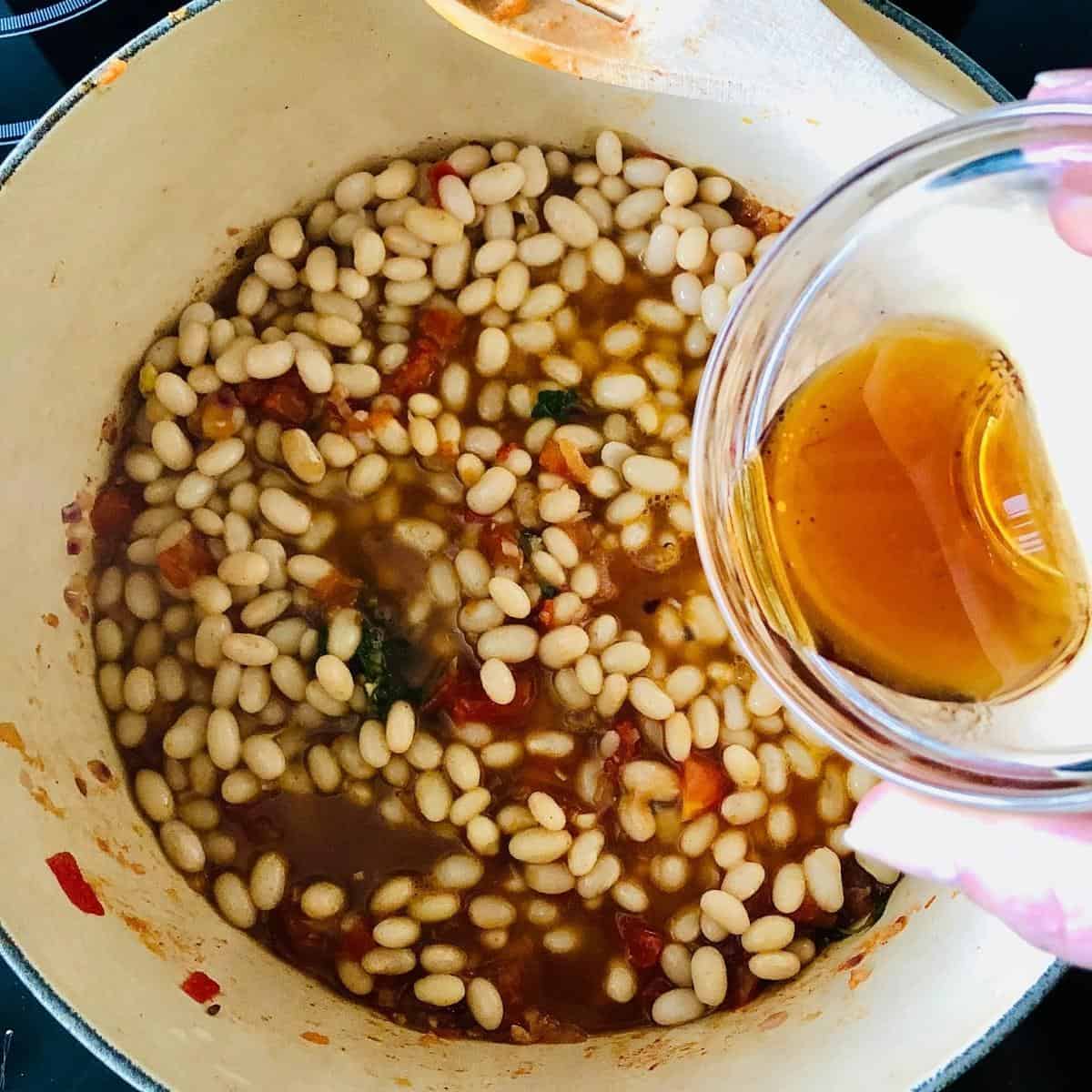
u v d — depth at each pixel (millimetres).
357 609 313
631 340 324
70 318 291
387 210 321
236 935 301
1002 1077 307
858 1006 278
